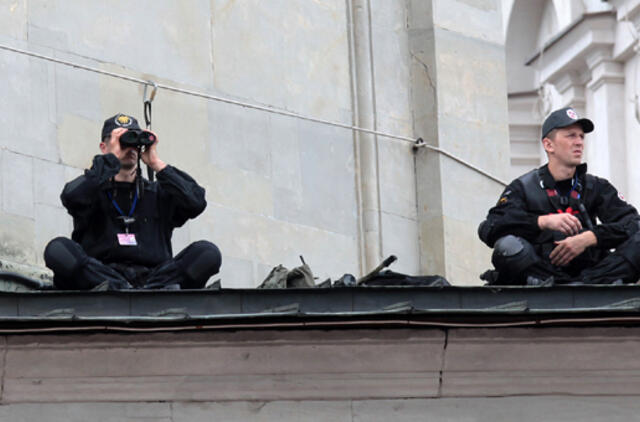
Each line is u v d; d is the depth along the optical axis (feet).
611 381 80.53
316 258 107.55
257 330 78.38
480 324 78.79
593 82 185.68
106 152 87.76
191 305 77.56
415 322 78.23
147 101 95.25
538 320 78.59
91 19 100.42
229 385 78.95
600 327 79.77
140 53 102.12
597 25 183.62
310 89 109.91
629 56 182.09
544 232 89.81
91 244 86.69
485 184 115.96
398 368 79.56
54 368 78.02
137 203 87.35
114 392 78.43
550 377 80.33
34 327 76.43
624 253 88.74
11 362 77.71
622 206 91.45
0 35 96.48
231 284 102.78
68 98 98.68
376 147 111.96
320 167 109.29
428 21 115.85
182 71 103.65
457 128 115.24
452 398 79.97
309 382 79.30
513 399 80.12
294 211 107.14
